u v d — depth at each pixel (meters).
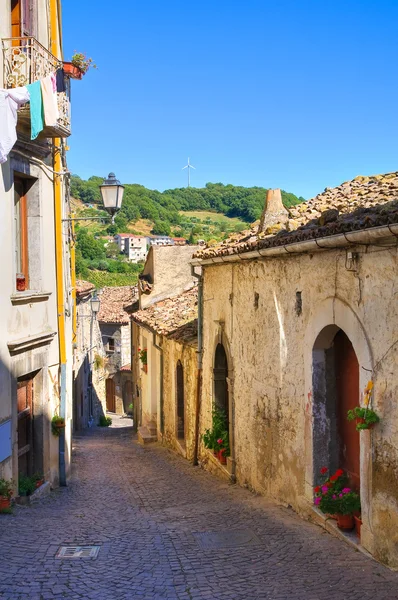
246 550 6.92
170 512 9.34
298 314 8.57
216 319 12.54
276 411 9.44
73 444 19.89
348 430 7.95
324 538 7.24
